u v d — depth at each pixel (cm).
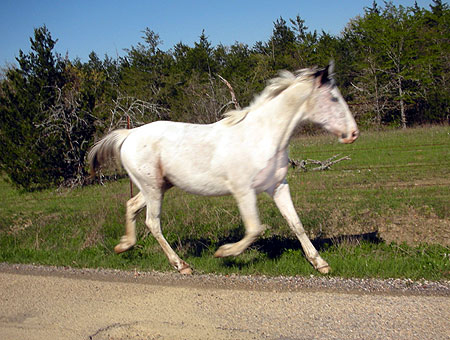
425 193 887
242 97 2280
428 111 2819
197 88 2212
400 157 1413
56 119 1383
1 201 1239
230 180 478
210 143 486
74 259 605
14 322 400
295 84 467
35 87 1420
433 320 361
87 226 755
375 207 785
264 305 411
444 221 691
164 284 492
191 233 682
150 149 514
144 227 703
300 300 419
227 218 742
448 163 1235
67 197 1220
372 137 2088
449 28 3222
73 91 1488
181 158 496
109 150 559
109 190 1264
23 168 1381
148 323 382
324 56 3281
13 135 1392
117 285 493
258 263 538
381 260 521
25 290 487
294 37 4000
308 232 666
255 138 472
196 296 444
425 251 553
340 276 489
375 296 422
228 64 3584
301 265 519
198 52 3625
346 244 579
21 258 623
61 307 431
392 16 3275
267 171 474
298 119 475
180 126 515
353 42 3434
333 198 893
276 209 802
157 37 3228
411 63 2903
